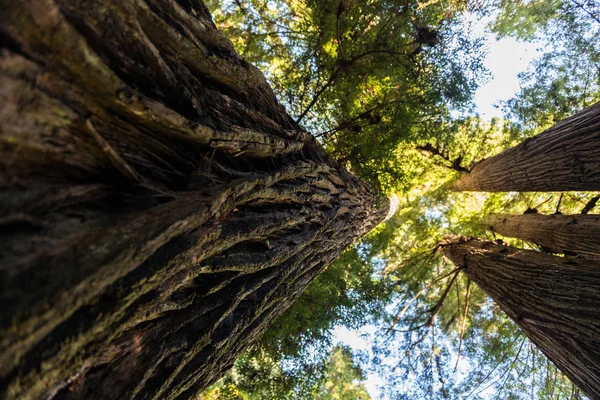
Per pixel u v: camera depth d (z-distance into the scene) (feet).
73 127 4.82
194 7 9.34
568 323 13.70
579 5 28.04
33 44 4.19
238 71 9.95
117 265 4.72
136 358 6.75
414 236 41.70
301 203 12.96
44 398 5.00
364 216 23.25
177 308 7.48
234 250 9.06
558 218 22.35
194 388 9.93
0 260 3.73
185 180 7.00
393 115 24.73
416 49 23.88
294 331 29.89
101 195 5.34
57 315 4.10
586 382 13.24
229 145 8.12
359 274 37.76
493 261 21.44
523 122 35.06
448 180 40.16
